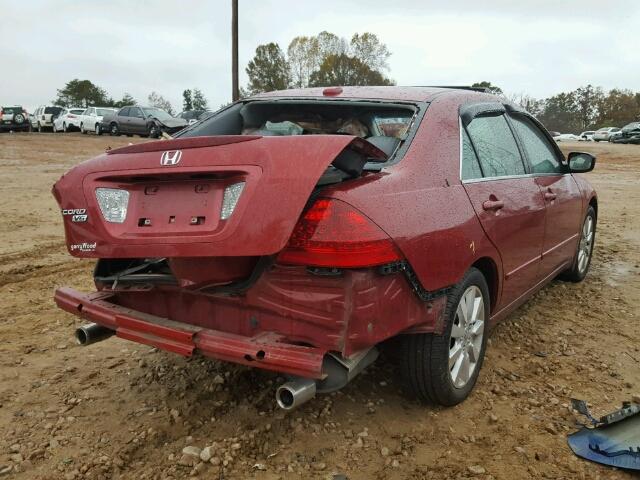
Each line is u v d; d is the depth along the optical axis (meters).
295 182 2.49
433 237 2.89
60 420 3.24
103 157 3.00
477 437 3.09
